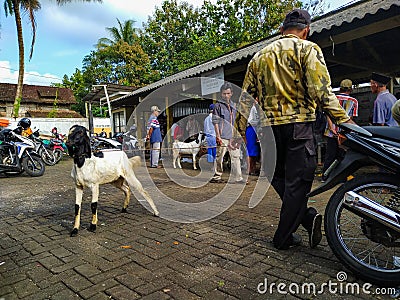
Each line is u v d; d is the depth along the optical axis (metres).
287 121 2.36
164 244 2.72
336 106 2.14
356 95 9.91
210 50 19.22
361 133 2.06
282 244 2.47
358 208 2.03
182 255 2.47
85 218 3.65
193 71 8.09
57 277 2.17
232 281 2.03
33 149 7.67
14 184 6.49
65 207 4.27
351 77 9.58
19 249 2.73
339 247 2.06
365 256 2.27
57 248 2.71
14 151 7.32
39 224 3.49
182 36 25.62
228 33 20.31
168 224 3.29
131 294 1.91
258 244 2.64
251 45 8.40
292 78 2.31
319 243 2.62
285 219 2.44
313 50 2.21
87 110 17.00
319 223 2.35
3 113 24.20
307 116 2.35
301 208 2.41
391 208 1.98
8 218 3.81
